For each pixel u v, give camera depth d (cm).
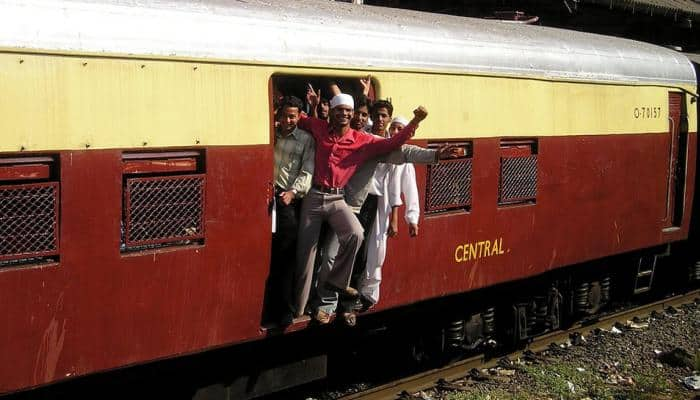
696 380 854
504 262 828
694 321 1084
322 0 725
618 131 969
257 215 602
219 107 573
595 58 933
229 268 591
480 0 1405
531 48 845
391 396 771
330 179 620
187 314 571
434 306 817
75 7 508
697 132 1121
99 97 514
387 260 705
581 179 917
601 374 873
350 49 654
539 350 944
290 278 638
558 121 876
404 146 629
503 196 820
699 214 1176
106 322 529
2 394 488
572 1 1426
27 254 494
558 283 987
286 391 783
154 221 549
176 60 548
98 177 517
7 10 480
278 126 632
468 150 775
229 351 648
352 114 620
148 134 538
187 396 639
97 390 596
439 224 752
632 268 1109
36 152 489
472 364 870
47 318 503
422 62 715
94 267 520
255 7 609
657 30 1661
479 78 773
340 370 858
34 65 486
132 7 535
